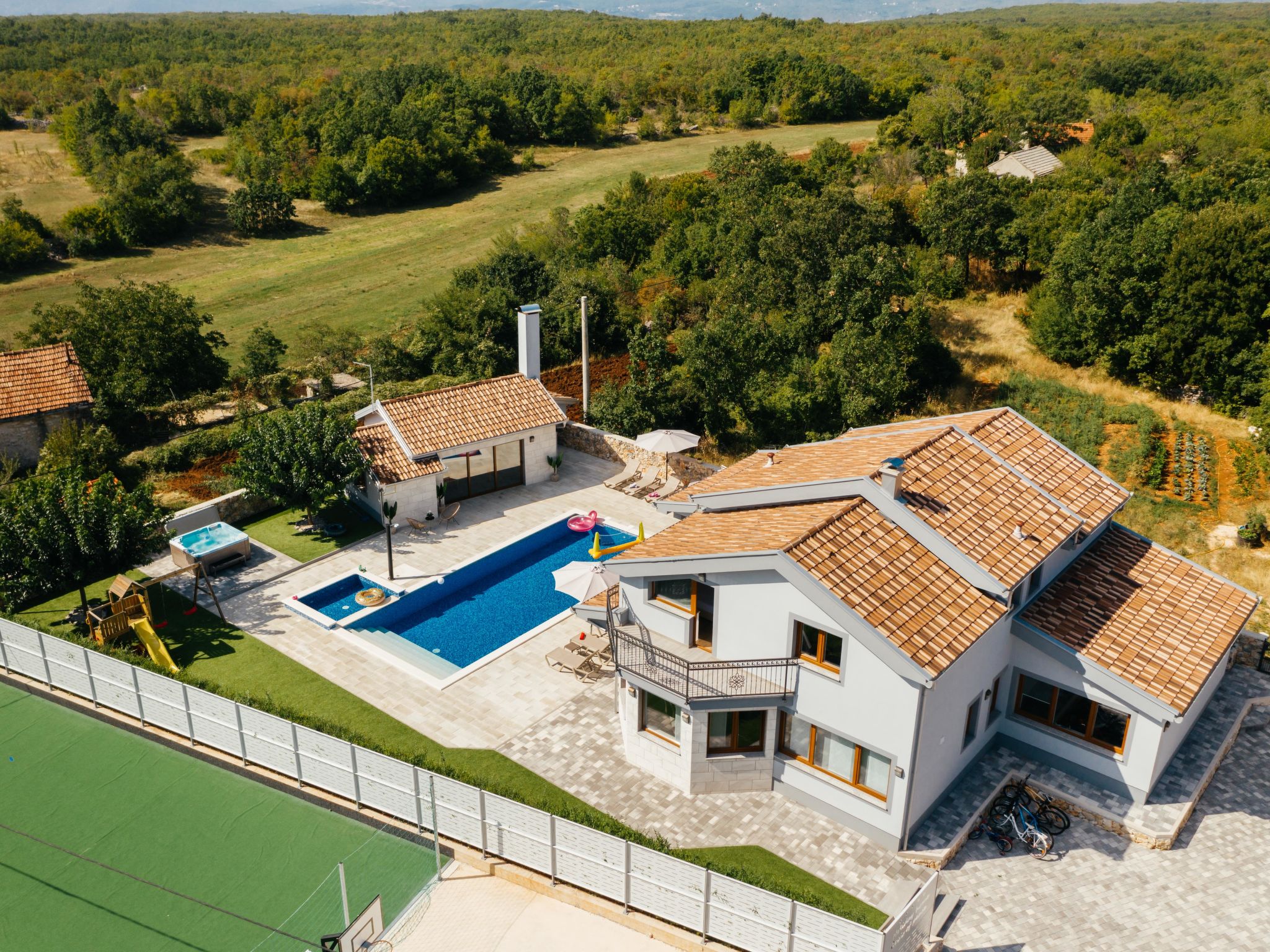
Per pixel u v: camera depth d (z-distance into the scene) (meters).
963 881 19.83
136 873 20.38
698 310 60.66
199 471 40.34
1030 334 53.53
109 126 105.38
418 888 19.42
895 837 20.27
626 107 131.50
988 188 59.50
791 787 21.83
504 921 18.58
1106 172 76.81
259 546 33.75
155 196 92.06
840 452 25.97
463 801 19.80
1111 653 21.47
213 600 30.14
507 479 38.81
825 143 85.69
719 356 42.62
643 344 44.16
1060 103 93.06
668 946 18.03
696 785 22.00
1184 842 20.98
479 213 98.88
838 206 52.38
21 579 27.62
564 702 25.59
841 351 42.78
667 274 67.38
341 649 28.05
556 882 19.31
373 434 35.69
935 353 51.47
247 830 21.47
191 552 31.00
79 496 28.86
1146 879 19.92
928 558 21.19
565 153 119.88
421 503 35.47
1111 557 25.14
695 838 20.78
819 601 19.30
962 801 21.62
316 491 32.75
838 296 49.56
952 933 18.48
